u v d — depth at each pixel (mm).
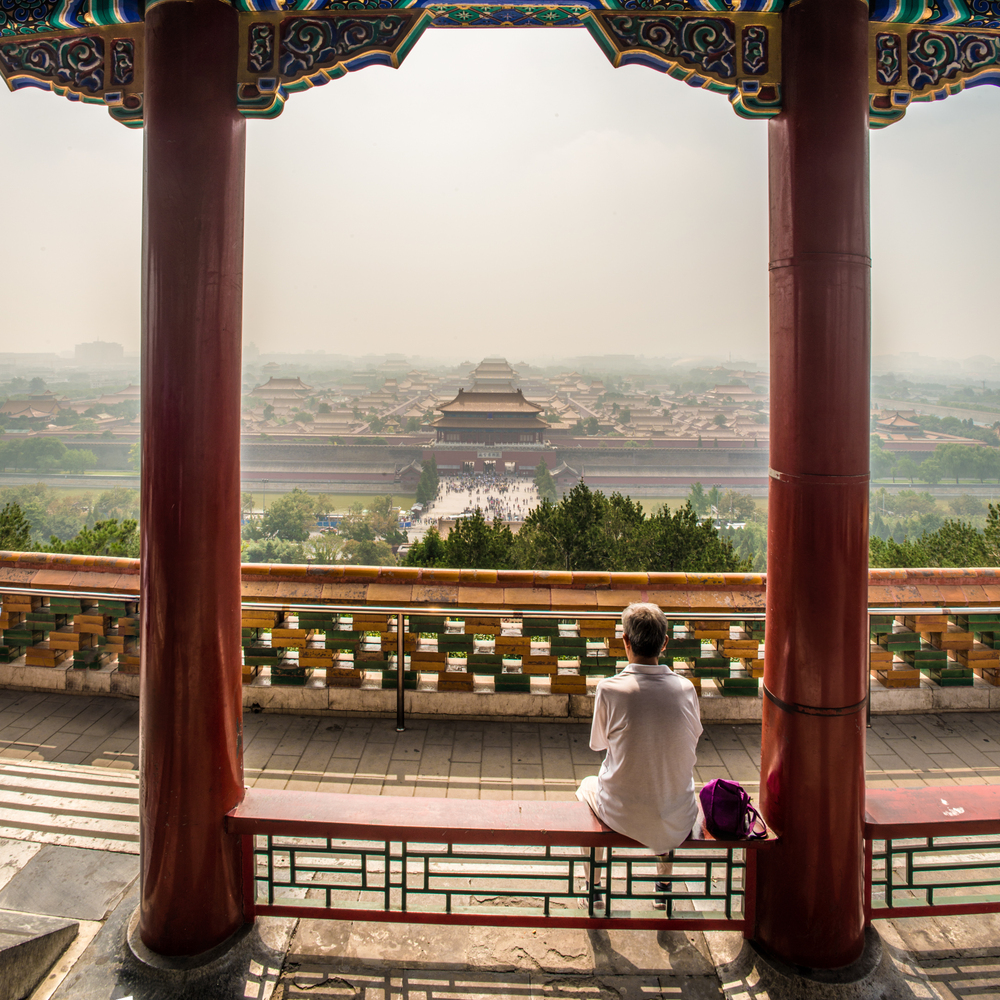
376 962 2744
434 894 2957
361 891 2922
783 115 2580
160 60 2547
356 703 4770
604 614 4652
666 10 2590
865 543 2623
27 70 2838
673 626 4871
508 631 5059
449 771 4168
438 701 4762
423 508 92250
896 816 2789
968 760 4371
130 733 4531
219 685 2721
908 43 2719
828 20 2479
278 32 2598
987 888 3250
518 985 2650
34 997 2541
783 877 2707
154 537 2623
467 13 2705
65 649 5000
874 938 2838
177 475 2596
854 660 2619
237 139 2676
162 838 2672
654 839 2684
